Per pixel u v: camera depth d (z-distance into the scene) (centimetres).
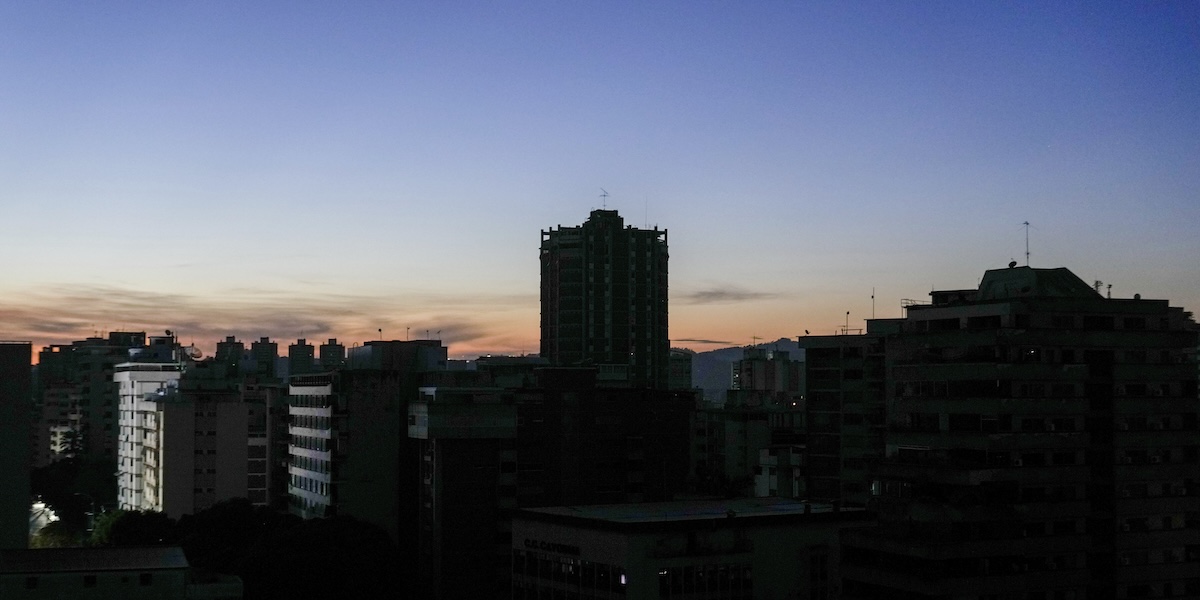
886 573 13488
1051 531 13662
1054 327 13988
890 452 14438
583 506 18450
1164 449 14362
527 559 17338
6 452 16275
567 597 16412
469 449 19750
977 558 13238
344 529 18362
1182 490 14412
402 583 18688
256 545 18100
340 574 17125
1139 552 14062
